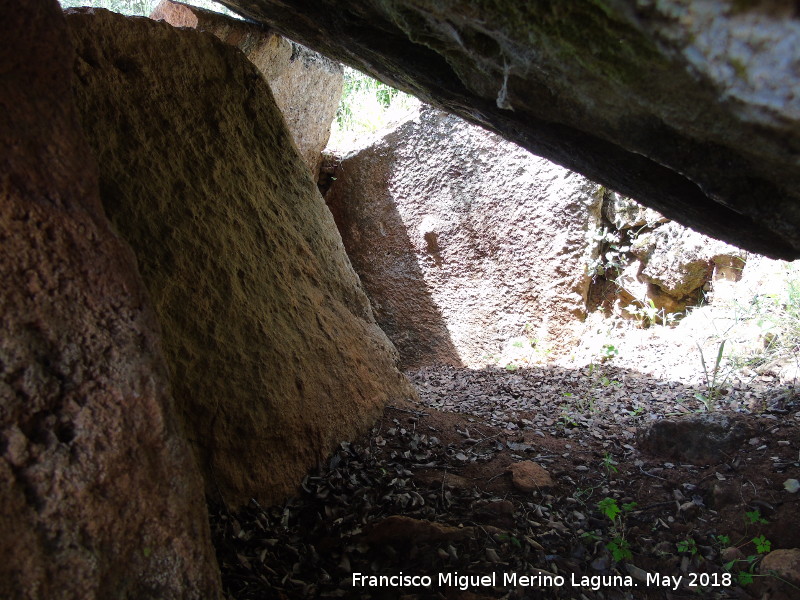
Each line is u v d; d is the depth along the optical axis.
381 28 2.59
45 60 1.74
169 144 3.14
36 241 1.64
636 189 2.87
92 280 1.72
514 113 2.66
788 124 1.55
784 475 3.03
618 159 2.67
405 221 6.73
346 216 6.93
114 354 1.71
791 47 1.36
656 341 5.59
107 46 2.92
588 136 2.59
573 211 6.09
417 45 2.69
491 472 3.42
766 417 3.60
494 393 5.19
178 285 2.95
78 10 2.84
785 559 2.54
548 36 1.75
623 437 3.89
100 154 2.81
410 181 6.66
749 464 3.21
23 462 1.50
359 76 8.57
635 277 5.99
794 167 1.76
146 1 7.22
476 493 3.20
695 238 5.65
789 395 3.85
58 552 1.52
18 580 1.44
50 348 1.61
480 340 6.55
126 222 2.84
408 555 2.73
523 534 2.91
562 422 4.26
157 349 1.82
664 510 3.06
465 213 6.51
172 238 2.99
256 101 3.78
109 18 2.93
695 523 2.94
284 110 5.67
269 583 2.51
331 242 4.21
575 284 6.15
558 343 6.22
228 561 2.59
